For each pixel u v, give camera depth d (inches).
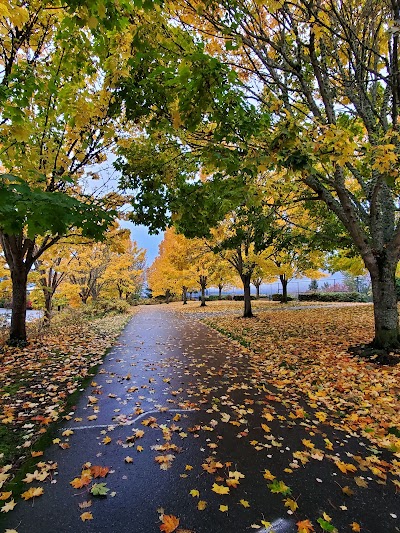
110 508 88.5
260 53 203.0
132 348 309.0
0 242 308.5
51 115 197.3
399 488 98.0
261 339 334.3
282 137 114.4
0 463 108.3
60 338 338.3
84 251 551.8
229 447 121.2
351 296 1000.9
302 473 104.9
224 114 129.3
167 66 153.7
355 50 186.1
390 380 187.2
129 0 114.8
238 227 430.6
